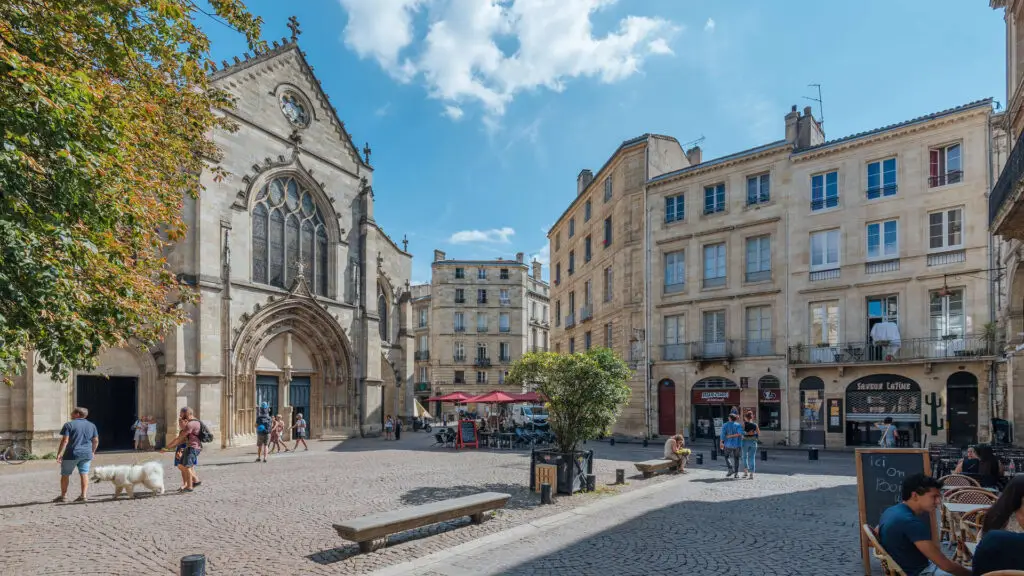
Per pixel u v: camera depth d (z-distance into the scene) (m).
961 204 24.50
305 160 30.42
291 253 29.72
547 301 78.12
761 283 29.70
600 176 38.94
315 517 10.41
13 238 6.05
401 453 23.05
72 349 7.61
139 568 7.40
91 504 11.58
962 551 6.88
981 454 9.88
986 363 23.00
